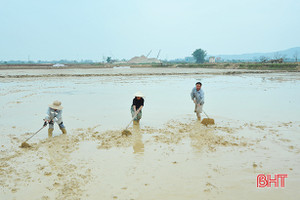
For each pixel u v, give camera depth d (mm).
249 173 4867
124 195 4039
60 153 5887
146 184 4402
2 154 5785
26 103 12562
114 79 29766
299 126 8242
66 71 49500
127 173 4832
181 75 38906
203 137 7105
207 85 22672
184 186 4340
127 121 9008
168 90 18531
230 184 4426
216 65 74312
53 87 20203
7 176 4688
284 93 16703
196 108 9078
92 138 7020
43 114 10055
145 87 20703
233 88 19984
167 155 5770
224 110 10953
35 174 4785
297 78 31469
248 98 14523
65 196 4004
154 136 7203
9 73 39531
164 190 4203
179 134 7402
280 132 7562
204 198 3967
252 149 6156
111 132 7598
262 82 25797
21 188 4258
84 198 3947
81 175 4742
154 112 10539
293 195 4078
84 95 15641
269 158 5602
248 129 7910
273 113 10312
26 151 6000
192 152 5965
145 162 5367
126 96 15281
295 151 6012
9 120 9008
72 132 7602
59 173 4812
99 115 9953
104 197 3977
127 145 6449
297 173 4875
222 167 5125
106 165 5211
